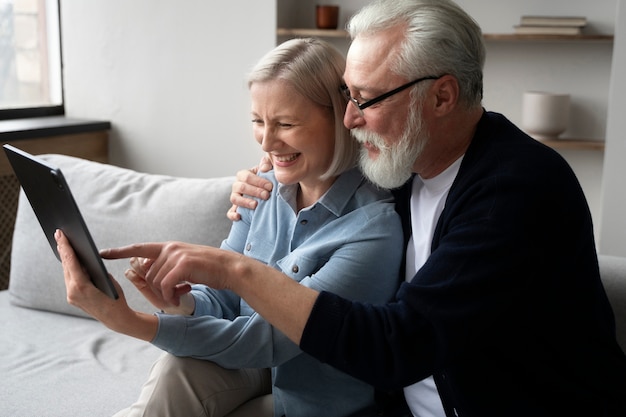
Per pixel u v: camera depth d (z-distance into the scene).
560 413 1.33
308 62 1.46
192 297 1.51
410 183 1.53
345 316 1.23
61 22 3.43
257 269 1.27
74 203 1.17
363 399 1.53
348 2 3.49
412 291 1.22
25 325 2.07
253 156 3.24
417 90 1.33
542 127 3.18
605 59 3.24
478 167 1.32
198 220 1.97
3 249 2.92
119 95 3.40
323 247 1.47
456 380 1.32
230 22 3.17
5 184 2.89
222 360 1.40
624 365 1.38
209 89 3.25
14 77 3.29
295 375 1.50
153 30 3.29
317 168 1.50
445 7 1.34
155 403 1.37
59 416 1.64
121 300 1.32
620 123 2.82
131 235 2.01
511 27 3.33
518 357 1.32
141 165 3.43
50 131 3.03
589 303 1.34
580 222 1.31
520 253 1.23
